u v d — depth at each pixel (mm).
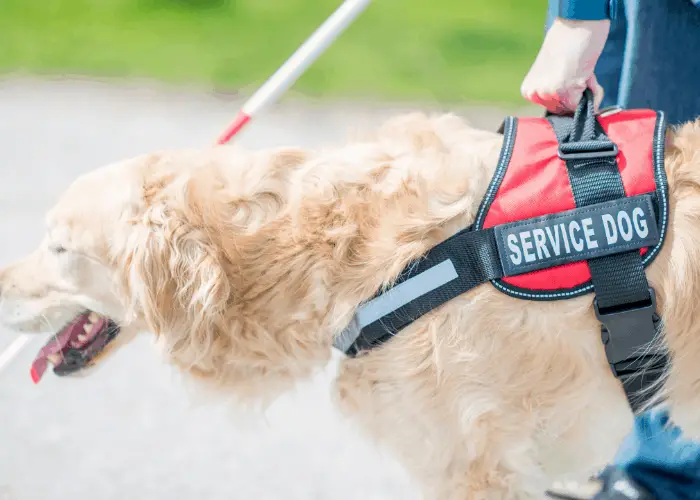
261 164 3424
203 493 4445
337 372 3482
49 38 12391
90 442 4805
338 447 4867
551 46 3465
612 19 3748
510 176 3189
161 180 3432
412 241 3184
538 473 3312
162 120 9602
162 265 3352
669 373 3191
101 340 3748
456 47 12477
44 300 3686
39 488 4418
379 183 3295
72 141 8953
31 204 7504
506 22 13672
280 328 3395
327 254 3273
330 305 3314
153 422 5012
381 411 3328
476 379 3172
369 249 3238
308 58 4316
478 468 3279
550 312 3125
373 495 4469
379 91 10672
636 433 3988
